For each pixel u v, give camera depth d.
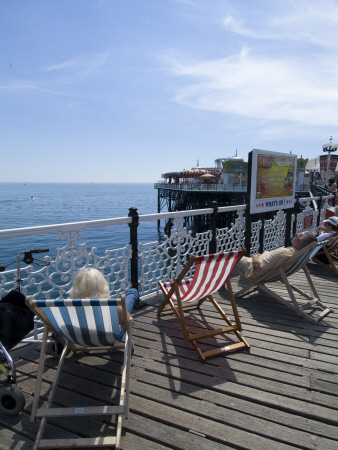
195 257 2.63
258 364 2.70
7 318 2.26
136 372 2.58
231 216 28.91
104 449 1.87
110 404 2.21
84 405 2.20
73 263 3.23
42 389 2.38
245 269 3.99
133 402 2.23
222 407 2.19
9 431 2.01
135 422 2.05
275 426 2.02
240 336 3.03
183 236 4.57
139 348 2.95
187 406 2.19
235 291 4.44
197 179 54.28
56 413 1.90
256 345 3.02
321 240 3.82
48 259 2.98
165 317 3.62
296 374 2.56
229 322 3.15
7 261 15.85
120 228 32.34
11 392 2.05
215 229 5.06
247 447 1.85
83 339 2.25
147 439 1.93
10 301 2.36
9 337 2.30
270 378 2.51
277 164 5.44
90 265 3.44
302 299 4.20
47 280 3.01
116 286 11.12
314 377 2.52
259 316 3.68
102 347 2.74
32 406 2.07
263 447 1.86
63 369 2.62
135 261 3.87
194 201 40.62
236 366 2.67
